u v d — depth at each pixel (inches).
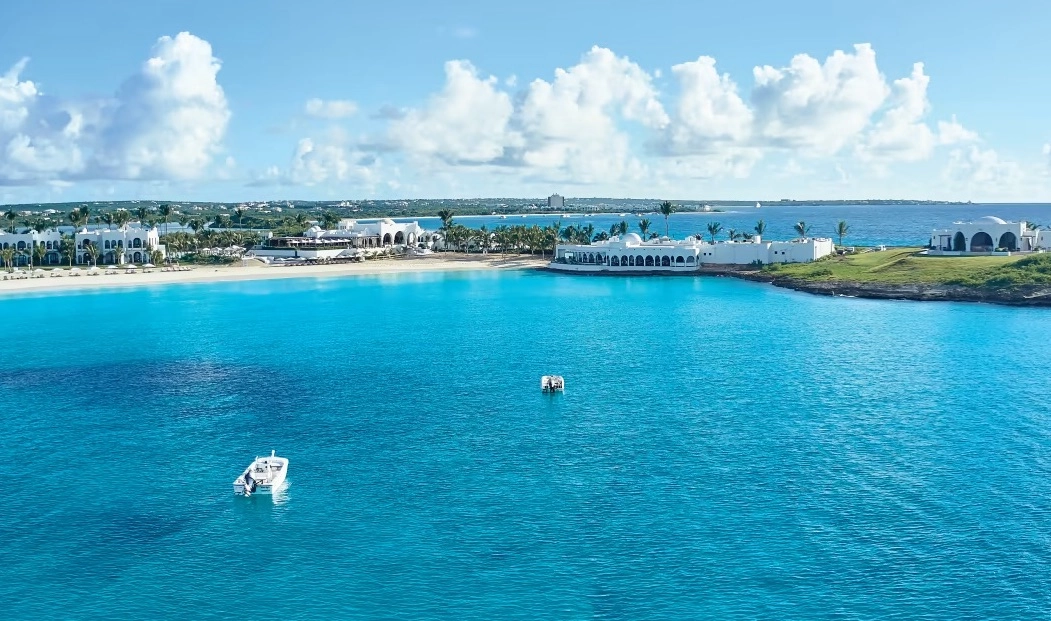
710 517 2824.8
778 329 6589.6
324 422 4047.7
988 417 3897.6
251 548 2682.1
